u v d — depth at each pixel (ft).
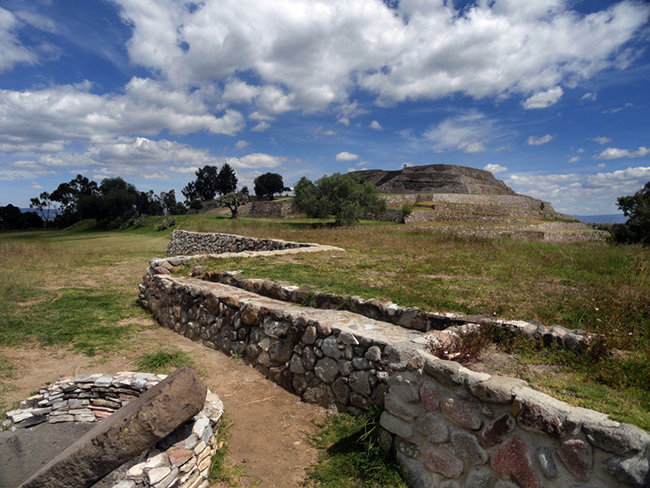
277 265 30.32
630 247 41.68
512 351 13.11
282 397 16.56
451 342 12.64
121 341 22.48
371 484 10.82
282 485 11.19
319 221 130.00
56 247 69.15
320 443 13.08
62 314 26.40
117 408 14.23
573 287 22.15
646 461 7.20
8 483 11.13
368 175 305.53
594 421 7.83
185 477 10.14
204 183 342.23
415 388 10.93
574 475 7.91
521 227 140.97
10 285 33.12
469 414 9.64
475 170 270.67
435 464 10.25
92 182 277.44
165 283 27.07
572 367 11.75
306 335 16.49
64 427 13.92
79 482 9.74
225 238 58.54
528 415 8.59
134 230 159.74
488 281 23.95
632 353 12.64
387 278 25.04
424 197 195.62
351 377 14.52
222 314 21.65
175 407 10.43
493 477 9.11
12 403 15.08
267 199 283.18
